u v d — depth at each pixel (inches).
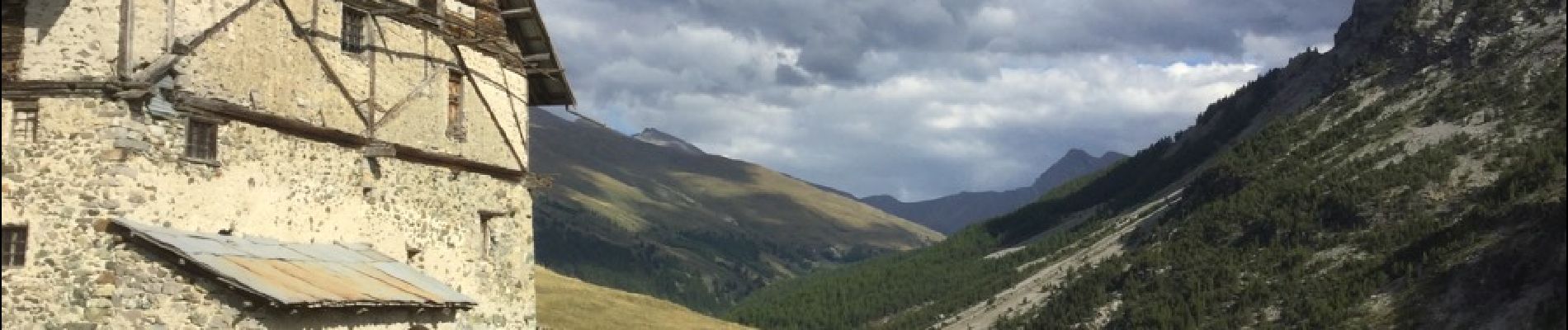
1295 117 6127.0
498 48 1332.4
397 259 1148.5
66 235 874.1
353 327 936.9
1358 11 7539.4
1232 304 4121.6
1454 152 4416.8
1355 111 5585.6
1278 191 5014.8
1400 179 4379.9
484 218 1302.9
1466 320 3144.7
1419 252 3767.2
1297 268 4148.6
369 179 1119.6
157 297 863.7
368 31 1132.5
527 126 1397.6
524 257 1359.5
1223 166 5969.5
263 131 1003.9
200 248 891.4
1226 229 4980.3
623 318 2650.1
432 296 1023.6
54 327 869.8
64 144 881.5
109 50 886.4
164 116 912.3
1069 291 5359.3
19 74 887.1
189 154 936.9
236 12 978.1
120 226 864.3
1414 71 5546.3
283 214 1019.3
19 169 884.0
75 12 889.5
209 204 946.1
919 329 6437.0
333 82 1083.9
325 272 970.7
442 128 1232.8
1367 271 3831.2
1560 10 4933.6
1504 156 4165.8
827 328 7445.9
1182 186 7480.3
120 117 879.7
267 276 897.5
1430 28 5580.7
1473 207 3890.3
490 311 1285.7
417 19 1195.9
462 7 1282.0
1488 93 4751.5
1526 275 3152.1
